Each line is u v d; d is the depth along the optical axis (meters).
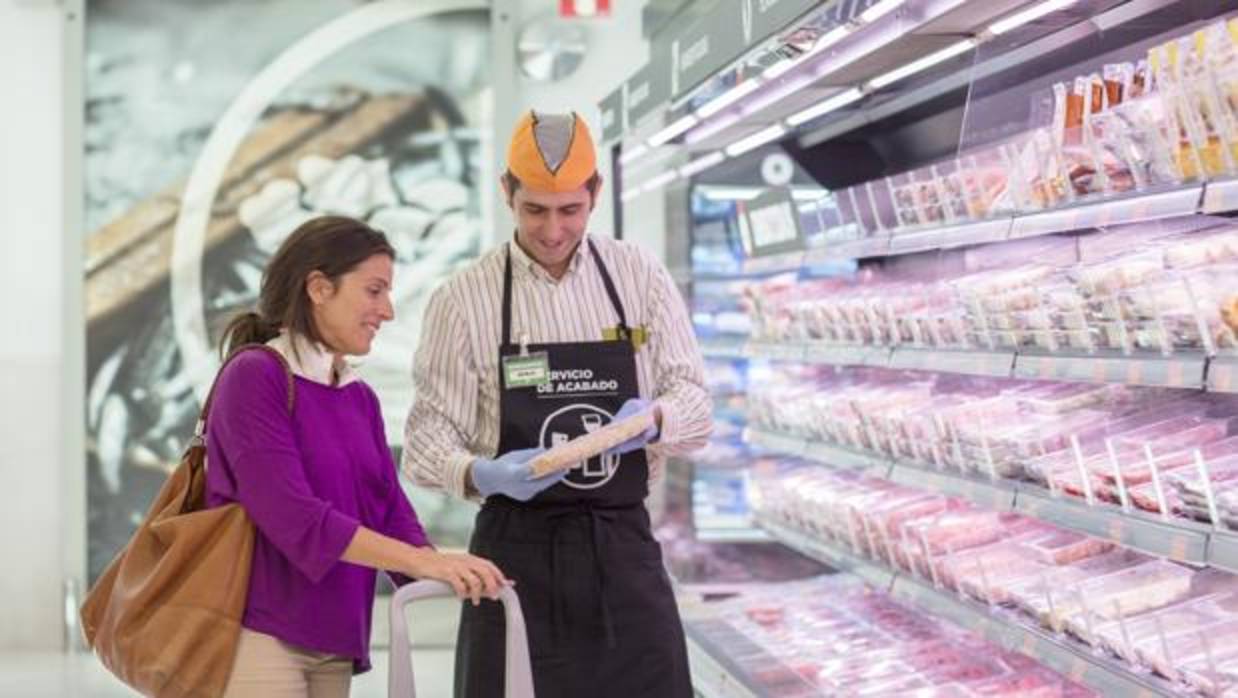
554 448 3.05
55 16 7.44
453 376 3.29
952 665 4.28
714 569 5.97
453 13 7.54
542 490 3.13
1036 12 3.30
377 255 2.91
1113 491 3.10
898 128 5.30
